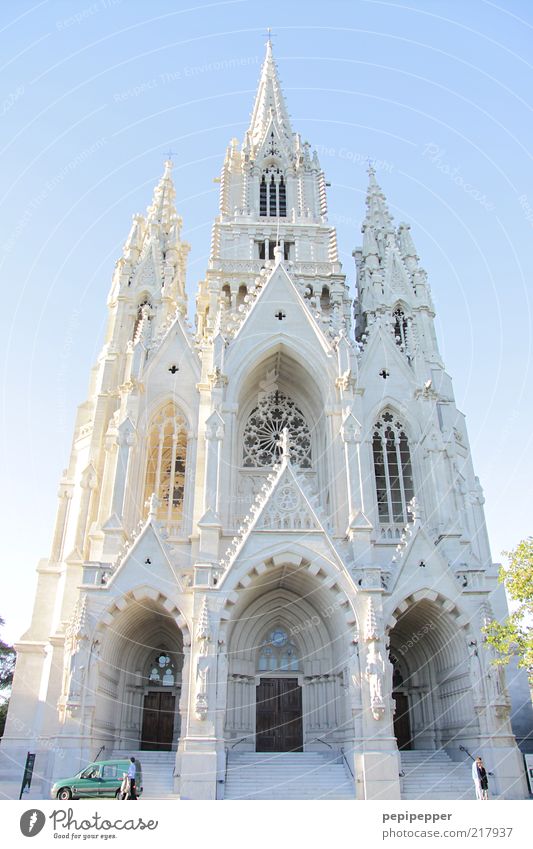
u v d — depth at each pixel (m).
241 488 49.66
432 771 37.50
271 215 69.31
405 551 41.44
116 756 38.47
